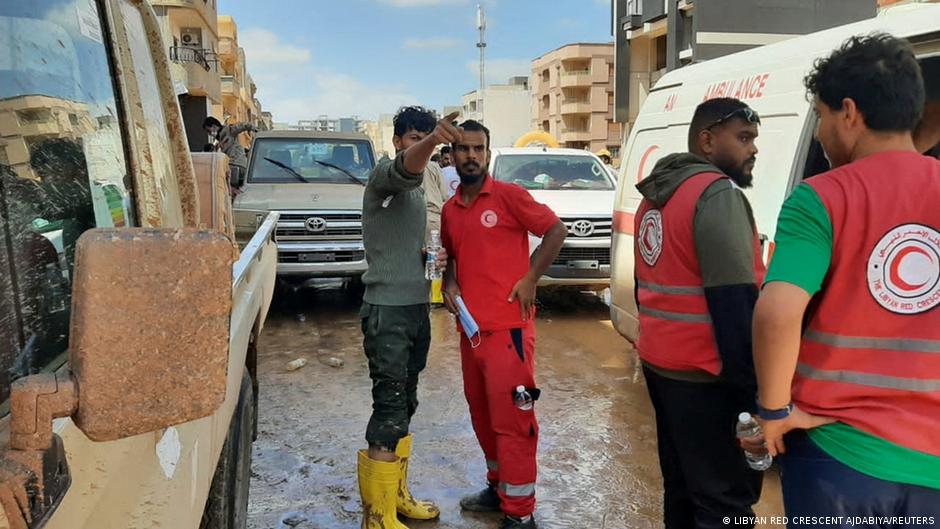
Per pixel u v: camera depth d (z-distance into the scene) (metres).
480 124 3.47
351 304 9.47
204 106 26.14
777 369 1.89
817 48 4.11
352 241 8.59
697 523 2.71
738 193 2.51
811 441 1.95
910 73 1.89
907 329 1.81
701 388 2.61
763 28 22.75
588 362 6.70
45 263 1.42
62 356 1.45
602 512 3.89
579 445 4.78
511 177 9.56
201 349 1.02
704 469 2.67
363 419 5.25
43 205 1.43
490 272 3.42
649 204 2.80
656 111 5.79
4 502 0.94
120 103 1.90
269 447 4.73
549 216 3.40
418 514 3.72
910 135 1.92
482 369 3.49
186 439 1.82
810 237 1.87
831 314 1.88
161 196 2.13
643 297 2.80
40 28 1.50
